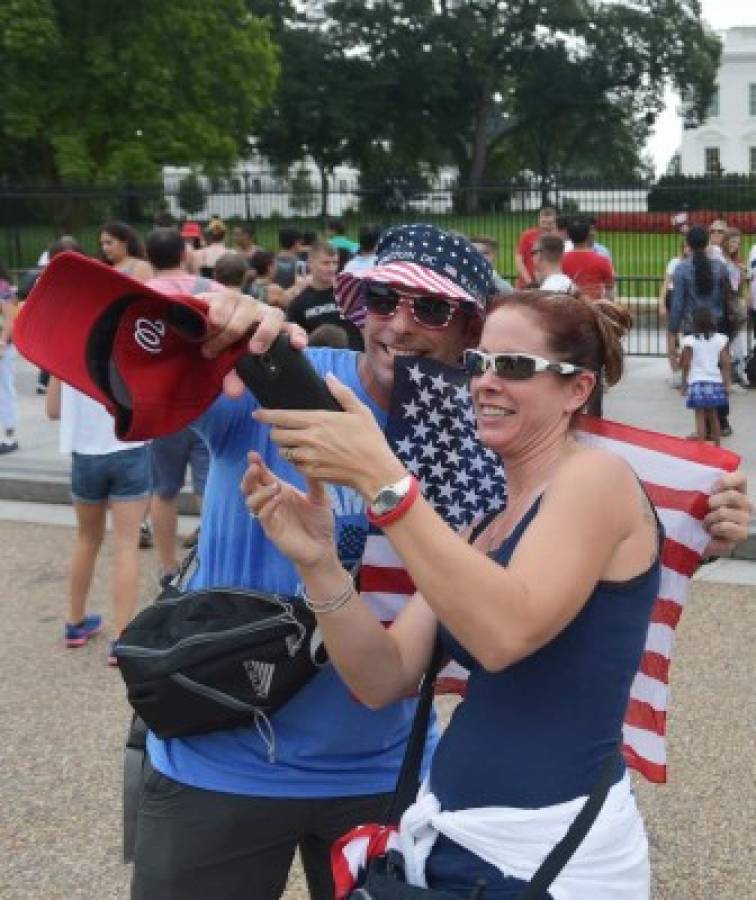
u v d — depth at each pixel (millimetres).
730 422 11016
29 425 11531
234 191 27016
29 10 36156
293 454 1876
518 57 67438
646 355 15227
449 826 1905
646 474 2242
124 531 5914
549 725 1884
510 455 2016
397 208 23312
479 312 2535
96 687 5652
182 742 2455
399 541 1812
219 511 2512
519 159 71875
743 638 5977
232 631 2342
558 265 10523
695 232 12070
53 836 4324
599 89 68750
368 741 2469
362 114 64188
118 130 38719
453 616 1785
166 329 2018
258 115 58375
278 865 2500
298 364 1972
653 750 2307
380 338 2535
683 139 92312
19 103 37562
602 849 1872
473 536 2111
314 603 2135
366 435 1847
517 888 1872
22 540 8203
